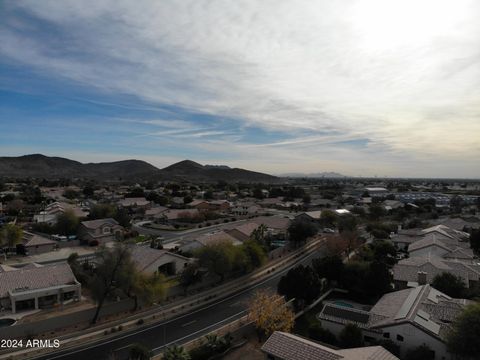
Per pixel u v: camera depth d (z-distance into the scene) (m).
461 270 53.81
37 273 49.25
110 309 45.94
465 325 32.19
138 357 33.12
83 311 43.41
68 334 39.97
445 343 33.28
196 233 101.38
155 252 60.28
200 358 34.81
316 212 121.19
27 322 41.47
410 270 54.56
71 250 78.38
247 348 38.09
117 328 41.62
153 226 110.56
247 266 62.06
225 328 42.41
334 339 37.88
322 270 56.81
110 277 44.22
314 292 48.09
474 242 74.50
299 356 30.84
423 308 38.69
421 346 33.66
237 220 123.75
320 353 30.52
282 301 45.59
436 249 66.56
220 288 57.00
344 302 51.72
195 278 54.72
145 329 42.19
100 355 35.75
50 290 46.84
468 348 31.44
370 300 52.56
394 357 30.23
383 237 92.44
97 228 86.69
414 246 71.94
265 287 58.16
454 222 104.38
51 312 44.75
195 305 49.84
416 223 113.25
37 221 101.62
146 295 45.75
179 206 145.25
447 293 47.59
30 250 74.44
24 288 46.28
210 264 57.16
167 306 49.03
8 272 48.22
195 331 41.66
